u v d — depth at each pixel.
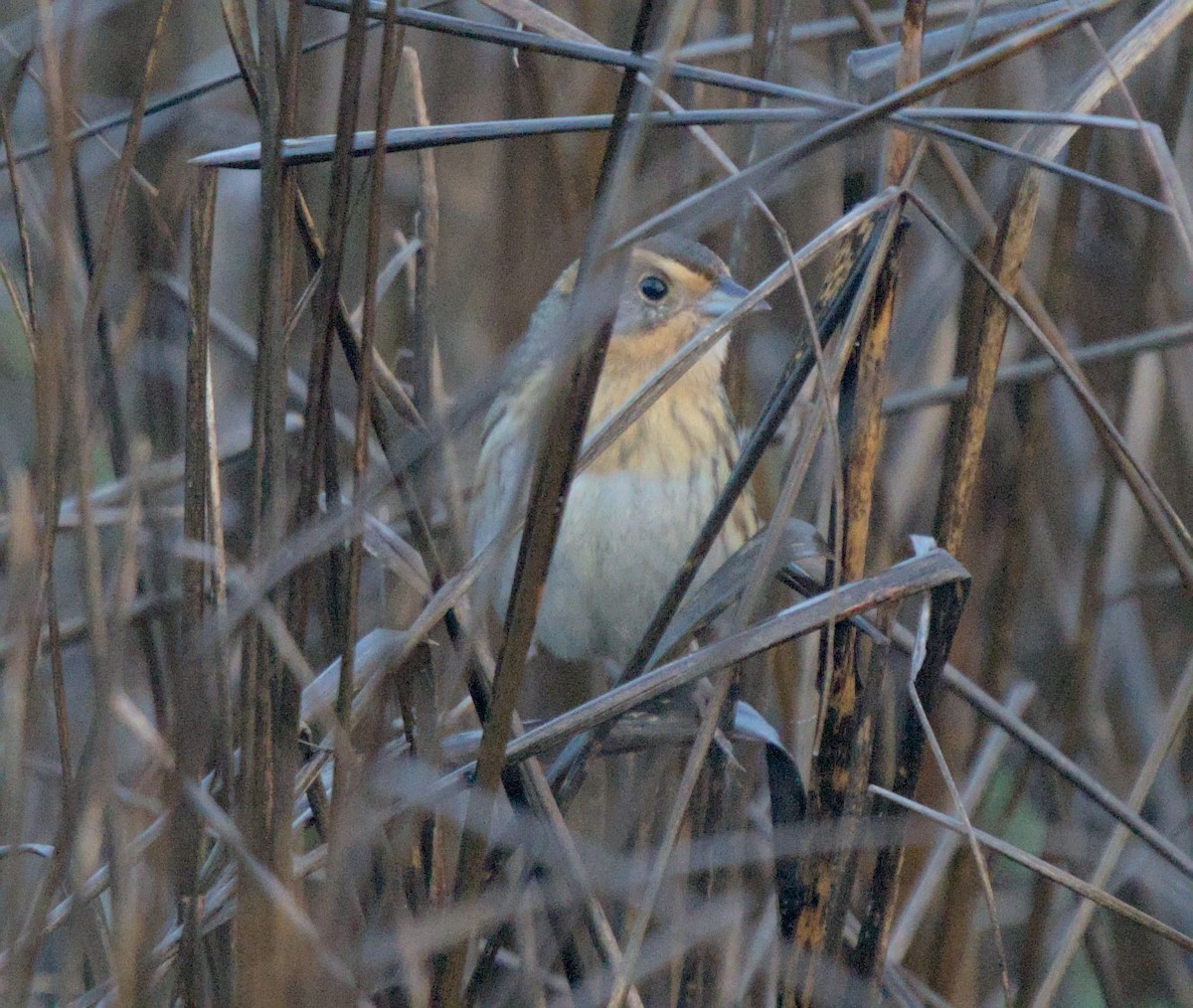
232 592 4.91
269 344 4.27
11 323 7.94
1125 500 8.48
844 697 5.00
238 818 4.43
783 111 4.42
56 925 4.99
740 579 5.01
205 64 8.73
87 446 3.82
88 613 3.79
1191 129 7.71
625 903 5.62
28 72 5.53
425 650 5.00
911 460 8.12
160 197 6.92
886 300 4.76
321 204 8.76
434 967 4.67
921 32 4.52
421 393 5.96
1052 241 6.86
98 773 3.86
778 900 5.24
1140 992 7.77
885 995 6.40
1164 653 8.80
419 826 4.79
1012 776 8.20
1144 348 7.19
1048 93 7.09
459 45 8.75
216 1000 4.93
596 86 7.63
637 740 5.33
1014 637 7.95
